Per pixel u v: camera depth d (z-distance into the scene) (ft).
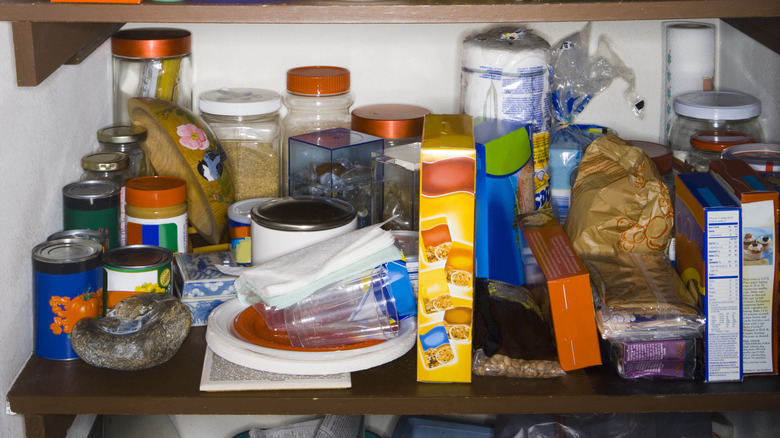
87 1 2.77
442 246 2.78
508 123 3.49
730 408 2.88
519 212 3.45
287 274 2.93
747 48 4.02
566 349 2.94
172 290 3.25
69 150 3.49
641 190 3.20
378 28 4.15
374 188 3.59
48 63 2.92
